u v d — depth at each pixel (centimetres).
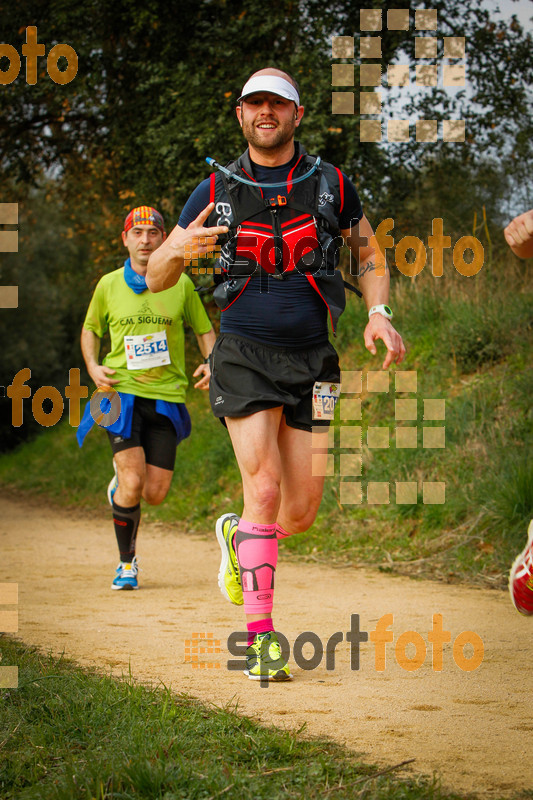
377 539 1124
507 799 300
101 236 2497
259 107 496
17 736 366
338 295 520
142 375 856
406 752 354
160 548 1237
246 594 496
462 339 1400
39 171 2683
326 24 1845
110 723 377
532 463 1041
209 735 366
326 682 478
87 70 2088
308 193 507
